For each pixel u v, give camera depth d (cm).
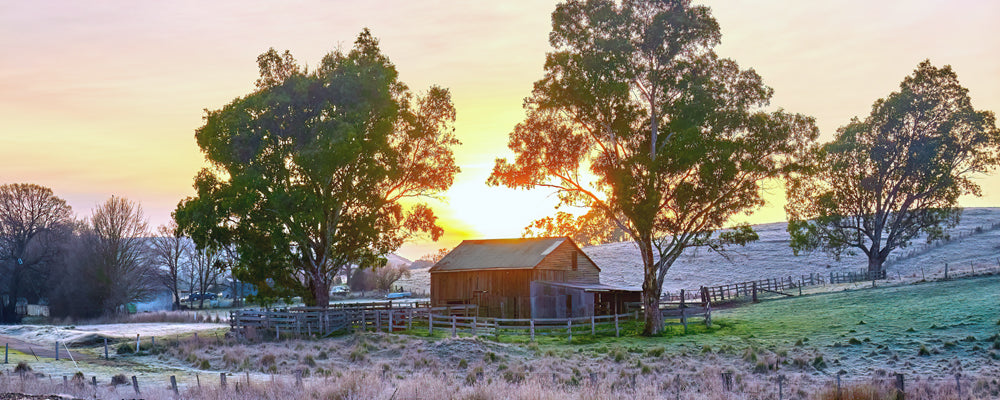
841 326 4450
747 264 11575
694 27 4700
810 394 2606
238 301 11050
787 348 3850
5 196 9875
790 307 5694
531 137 4938
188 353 4088
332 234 5434
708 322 5022
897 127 7625
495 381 2844
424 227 5803
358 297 11462
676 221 4803
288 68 5441
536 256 5847
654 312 4809
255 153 5094
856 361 3422
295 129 5228
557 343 4422
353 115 5194
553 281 5912
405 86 5656
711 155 4544
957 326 3988
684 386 2858
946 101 7469
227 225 5200
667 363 3578
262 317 4919
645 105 4934
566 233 5334
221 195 5084
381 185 5588
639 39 4831
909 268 9319
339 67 5353
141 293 10631
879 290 5953
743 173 4669
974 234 11056
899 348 3606
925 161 7400
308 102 5259
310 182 5319
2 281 9525
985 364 3147
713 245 4847
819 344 3906
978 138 7338
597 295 5916
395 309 5078
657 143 4891
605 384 2803
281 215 5062
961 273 6481
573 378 3053
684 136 4494
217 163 5262
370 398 2378
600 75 4728
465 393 2445
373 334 4631
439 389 2495
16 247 9788
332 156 5006
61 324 8088
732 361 3594
